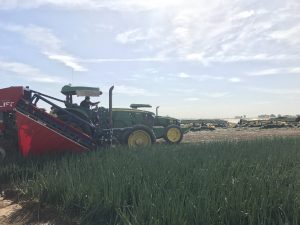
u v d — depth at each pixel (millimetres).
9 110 15500
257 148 15164
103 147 15805
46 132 15320
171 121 24312
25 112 15609
